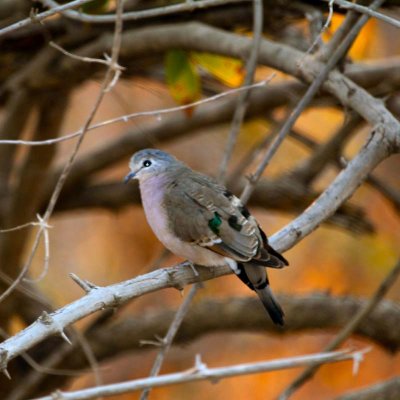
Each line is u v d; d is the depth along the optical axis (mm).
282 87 12555
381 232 15906
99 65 11695
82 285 7215
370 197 15961
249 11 11516
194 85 11172
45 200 13305
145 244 15844
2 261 12516
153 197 8898
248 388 15062
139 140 13484
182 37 10820
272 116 14992
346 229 13453
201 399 15094
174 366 15383
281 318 8305
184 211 8570
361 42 12242
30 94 12047
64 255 15766
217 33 10586
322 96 12156
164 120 13555
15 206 12398
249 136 15680
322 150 13203
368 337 12367
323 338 15336
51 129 12266
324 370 14750
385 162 16062
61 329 6812
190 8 8938
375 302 10477
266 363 7246
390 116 8953
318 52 9750
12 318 12656
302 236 8398
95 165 13344
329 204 8508
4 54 11773
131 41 11203
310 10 10852
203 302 12273
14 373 12242
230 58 10711
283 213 13625
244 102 9773
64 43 11625
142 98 15938
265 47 10156
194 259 8562
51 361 11859
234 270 8398
